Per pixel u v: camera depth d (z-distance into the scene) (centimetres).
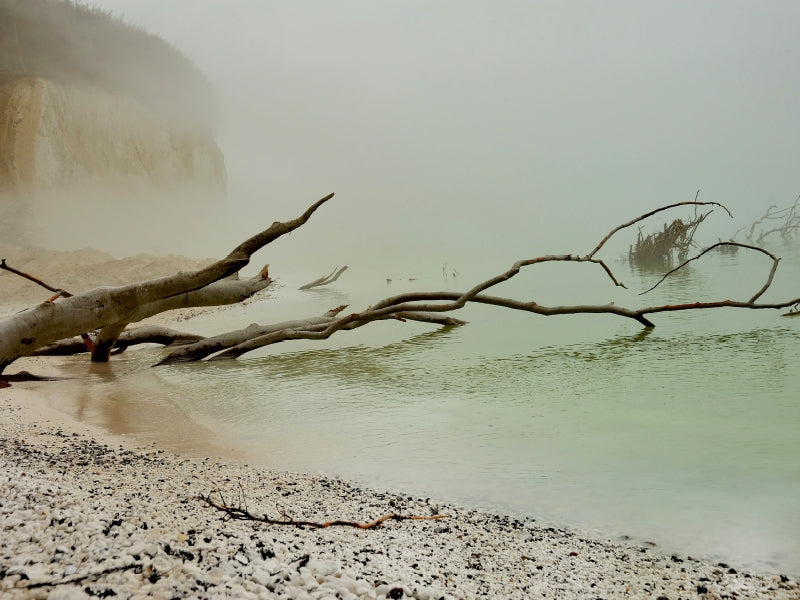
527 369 1379
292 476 751
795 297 2153
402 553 505
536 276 3500
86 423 1024
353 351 1719
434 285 3341
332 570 428
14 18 7288
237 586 380
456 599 412
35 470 689
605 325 1894
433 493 687
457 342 1773
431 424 982
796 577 473
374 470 775
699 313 1977
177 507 572
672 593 449
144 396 1243
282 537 507
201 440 927
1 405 1138
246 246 1159
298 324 1891
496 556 518
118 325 1577
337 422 1018
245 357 1695
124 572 388
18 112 6612
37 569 386
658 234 3472
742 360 1310
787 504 609
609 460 769
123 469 736
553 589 452
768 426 859
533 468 757
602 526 586
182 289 1152
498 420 983
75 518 488
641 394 1091
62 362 1711
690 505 623
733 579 473
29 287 3136
